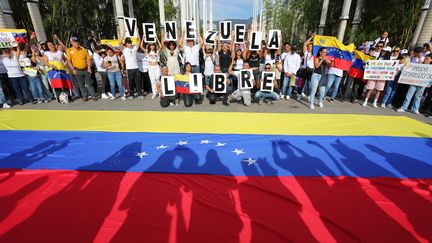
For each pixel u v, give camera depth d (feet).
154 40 26.61
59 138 16.34
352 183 11.38
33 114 21.80
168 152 14.23
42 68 25.81
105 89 28.07
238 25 25.75
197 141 15.74
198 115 21.27
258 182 11.29
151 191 10.62
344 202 10.06
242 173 12.06
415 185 11.38
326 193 10.61
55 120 20.06
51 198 10.21
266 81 24.57
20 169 12.43
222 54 27.32
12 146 15.17
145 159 13.42
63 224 8.80
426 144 15.92
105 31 60.49
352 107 25.03
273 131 17.63
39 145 15.29
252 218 9.07
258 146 15.07
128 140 15.92
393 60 23.44
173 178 11.58
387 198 10.40
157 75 27.37
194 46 26.96
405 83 23.15
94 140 15.97
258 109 23.44
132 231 8.46
